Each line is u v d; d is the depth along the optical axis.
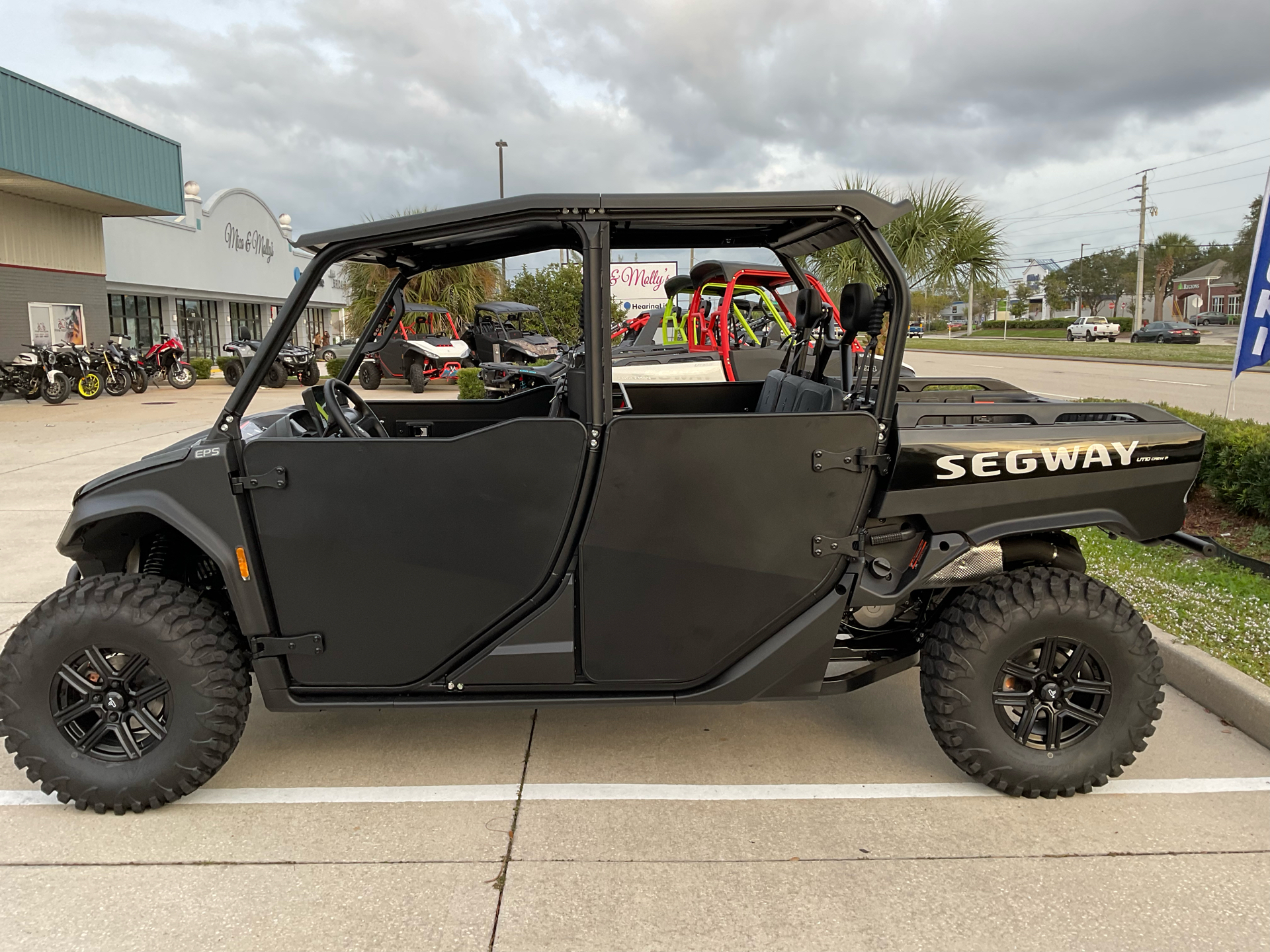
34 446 9.84
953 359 26.19
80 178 15.24
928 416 2.64
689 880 2.27
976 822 2.55
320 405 3.02
